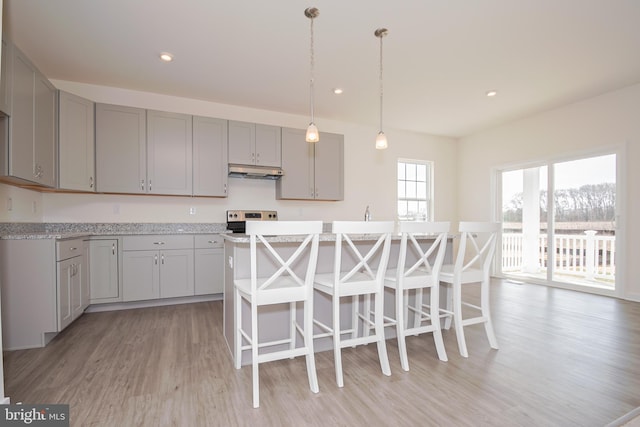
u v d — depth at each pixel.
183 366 2.17
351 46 2.98
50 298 2.53
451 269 2.65
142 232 3.63
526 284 4.88
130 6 2.40
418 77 3.62
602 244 4.23
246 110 4.59
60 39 2.83
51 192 3.58
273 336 2.32
